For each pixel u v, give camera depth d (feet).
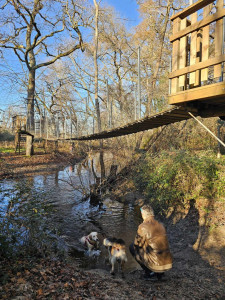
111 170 37.47
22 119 81.87
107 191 34.65
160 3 49.90
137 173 33.99
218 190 20.47
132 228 21.53
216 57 10.62
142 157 34.55
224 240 15.92
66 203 29.68
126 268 14.65
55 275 11.62
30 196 17.28
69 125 75.41
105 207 28.32
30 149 78.48
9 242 12.58
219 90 10.50
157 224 11.72
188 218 20.72
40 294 9.64
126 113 48.11
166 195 23.49
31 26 75.20
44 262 13.02
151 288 11.17
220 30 10.55
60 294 9.83
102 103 86.28
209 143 36.24
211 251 15.12
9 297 9.18
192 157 24.48
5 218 14.21
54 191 35.65
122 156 39.63
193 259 14.58
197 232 18.16
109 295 10.21
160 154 30.63
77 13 65.72
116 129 21.26
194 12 11.75
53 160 69.82
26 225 13.92
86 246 17.61
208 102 13.48
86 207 28.45
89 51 77.05
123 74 83.51
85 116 67.05
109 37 75.97
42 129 104.06
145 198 28.91
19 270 11.46
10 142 109.40
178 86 12.96
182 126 39.58
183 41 12.45
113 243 13.98
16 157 72.08
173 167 23.80
